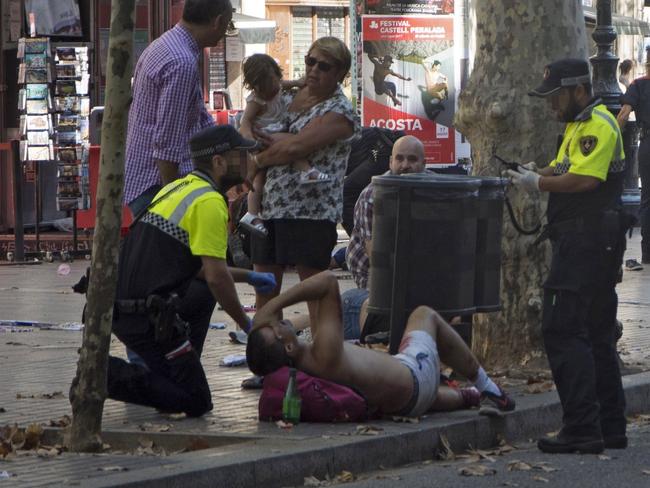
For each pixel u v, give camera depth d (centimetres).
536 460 1582
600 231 1600
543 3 2061
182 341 1652
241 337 2327
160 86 1800
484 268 1806
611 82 2916
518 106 2062
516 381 1959
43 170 4434
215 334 2458
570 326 1612
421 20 4038
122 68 1454
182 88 1792
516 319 2045
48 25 4388
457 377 1859
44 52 4128
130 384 1630
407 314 1738
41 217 4450
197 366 1661
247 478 1384
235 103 5081
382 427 1584
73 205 4119
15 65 4519
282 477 1417
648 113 3859
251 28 5012
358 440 1503
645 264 3931
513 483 1448
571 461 1578
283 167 1864
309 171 1844
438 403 1697
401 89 4041
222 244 1644
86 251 4219
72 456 1449
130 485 1295
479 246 1803
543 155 2070
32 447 1530
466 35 4066
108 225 1473
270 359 1609
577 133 1600
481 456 1600
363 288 2088
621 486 1441
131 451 1532
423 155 2028
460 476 1486
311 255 1869
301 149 1842
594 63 2922
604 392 1669
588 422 1617
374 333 2016
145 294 1645
